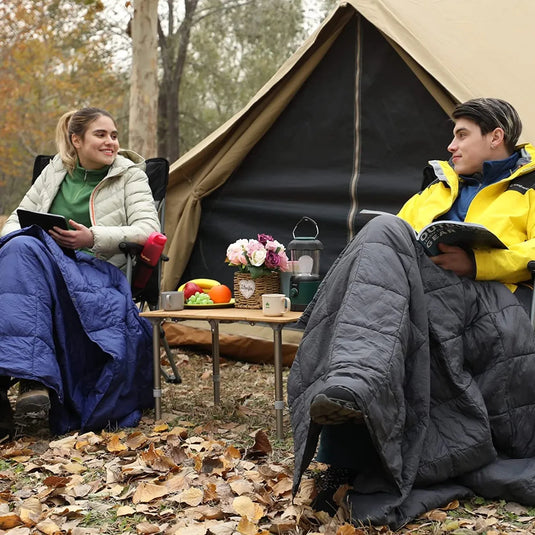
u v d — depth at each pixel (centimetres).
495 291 238
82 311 304
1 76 1936
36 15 1831
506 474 216
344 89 433
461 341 230
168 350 376
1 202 2344
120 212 350
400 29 406
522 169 269
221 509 212
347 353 198
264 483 234
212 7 1652
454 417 222
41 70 1917
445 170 286
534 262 245
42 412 281
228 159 461
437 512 207
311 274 317
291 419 215
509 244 262
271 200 458
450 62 392
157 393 317
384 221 225
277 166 456
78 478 242
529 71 390
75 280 305
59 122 361
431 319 226
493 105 274
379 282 210
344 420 197
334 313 215
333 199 437
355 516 198
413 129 414
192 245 480
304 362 215
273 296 291
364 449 221
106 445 283
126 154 375
